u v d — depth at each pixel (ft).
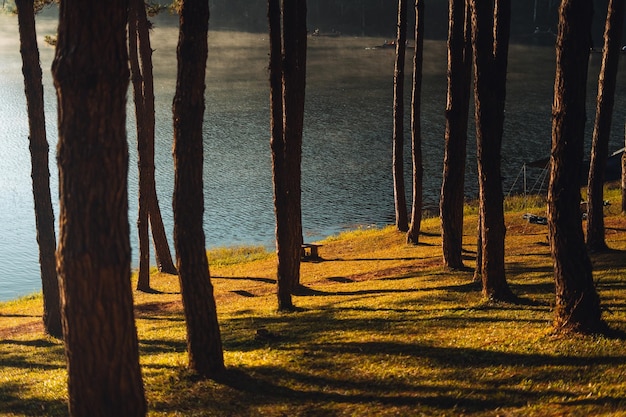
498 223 50.16
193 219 36.35
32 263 99.09
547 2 425.69
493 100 48.70
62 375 40.42
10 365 45.52
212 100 225.76
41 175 53.62
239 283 73.36
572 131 37.60
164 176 142.51
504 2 47.44
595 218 66.64
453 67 63.98
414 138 85.25
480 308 48.37
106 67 19.79
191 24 35.40
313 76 277.85
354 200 128.98
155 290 73.67
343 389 33.50
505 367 34.37
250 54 336.29
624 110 199.11
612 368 32.42
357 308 52.54
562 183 38.22
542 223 87.86
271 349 41.83
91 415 21.20
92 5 19.39
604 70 65.36
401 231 94.38
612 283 51.70
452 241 67.05
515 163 151.02
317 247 83.56
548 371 33.09
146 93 72.90
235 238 107.45
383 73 283.59
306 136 181.27
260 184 138.72
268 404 32.35
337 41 385.09
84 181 20.07
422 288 58.44
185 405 32.89
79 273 20.42
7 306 74.02
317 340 43.04
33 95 52.49
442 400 30.81
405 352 38.45
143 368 39.06
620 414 25.75
